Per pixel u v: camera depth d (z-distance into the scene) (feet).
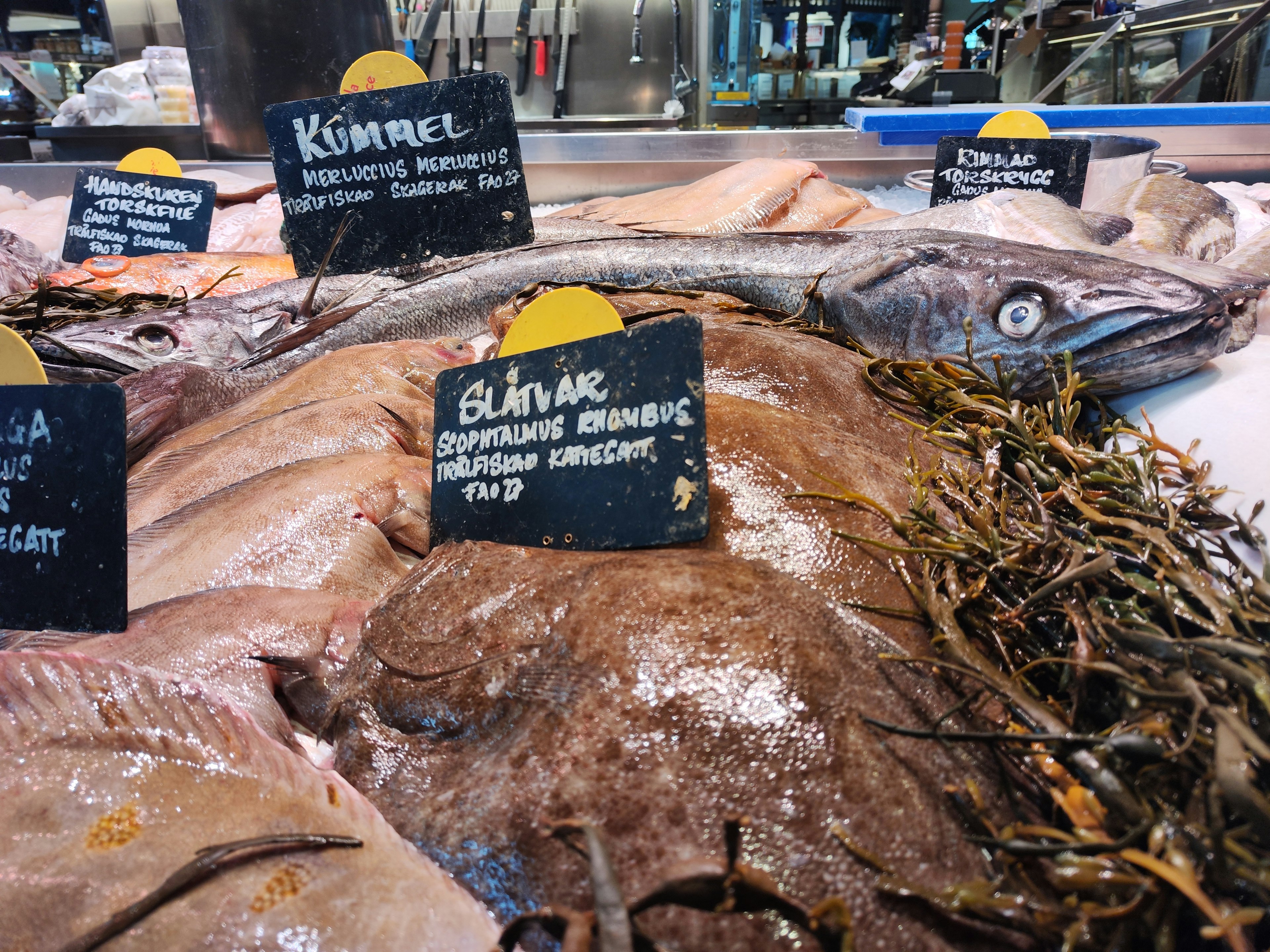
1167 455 4.66
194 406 6.68
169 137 12.93
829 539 3.56
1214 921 2.17
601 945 2.14
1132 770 2.58
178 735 3.09
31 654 3.22
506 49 20.76
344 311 7.30
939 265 5.70
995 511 3.88
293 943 2.52
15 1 18.90
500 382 4.18
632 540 3.67
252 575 4.68
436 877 2.74
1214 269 5.45
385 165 7.17
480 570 3.46
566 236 9.05
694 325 3.51
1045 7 16.62
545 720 2.87
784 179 10.03
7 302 7.64
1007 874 2.48
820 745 2.63
